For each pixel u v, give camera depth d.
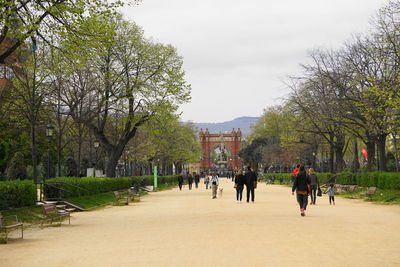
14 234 17.97
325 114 49.22
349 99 43.38
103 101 45.50
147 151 78.69
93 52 22.75
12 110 39.84
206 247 13.20
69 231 18.66
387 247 12.97
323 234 15.68
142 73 49.34
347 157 99.44
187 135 103.25
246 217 21.98
